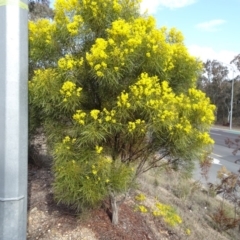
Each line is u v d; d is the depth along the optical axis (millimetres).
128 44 2145
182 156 2588
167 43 2594
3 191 1637
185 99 2553
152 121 2258
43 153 4676
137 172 2816
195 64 2715
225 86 38031
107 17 2395
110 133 2277
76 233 2689
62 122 2551
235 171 7602
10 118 1627
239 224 4297
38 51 2529
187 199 4734
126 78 2375
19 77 1647
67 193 2297
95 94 2492
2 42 1607
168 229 3215
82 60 2275
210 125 2586
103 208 3088
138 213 3301
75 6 2402
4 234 1646
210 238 3480
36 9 8180
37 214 2969
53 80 2277
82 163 2330
